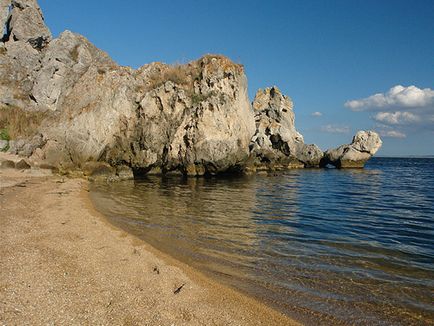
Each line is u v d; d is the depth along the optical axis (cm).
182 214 2098
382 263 1280
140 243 1428
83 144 3691
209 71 4725
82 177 3625
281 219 2047
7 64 4709
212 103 4459
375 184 4431
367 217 2205
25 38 4978
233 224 1864
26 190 2483
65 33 4850
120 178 3919
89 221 1711
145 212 2119
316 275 1138
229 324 802
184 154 4497
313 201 2850
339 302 945
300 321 839
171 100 4453
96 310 789
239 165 4941
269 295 979
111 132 4034
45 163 3453
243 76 4991
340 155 7131
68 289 887
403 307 923
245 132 4919
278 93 6931
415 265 1266
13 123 3994
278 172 5853
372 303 943
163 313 814
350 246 1500
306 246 1478
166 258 1255
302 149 7144
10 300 787
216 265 1212
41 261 1067
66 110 3906
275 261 1267
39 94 4425
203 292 972
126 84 4262
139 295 900
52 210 1878
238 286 1036
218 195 3002
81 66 4666
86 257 1153
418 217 2238
